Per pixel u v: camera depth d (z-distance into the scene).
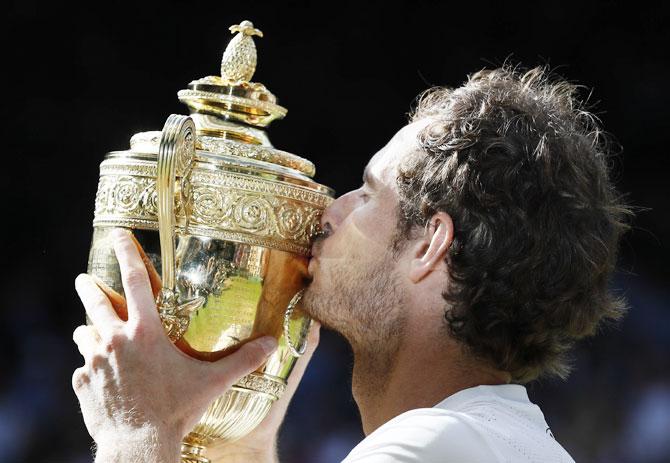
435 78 26.86
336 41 27.25
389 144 6.20
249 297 5.70
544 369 6.01
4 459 24.20
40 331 27.02
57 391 25.91
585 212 5.89
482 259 5.68
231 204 5.62
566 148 5.90
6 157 27.64
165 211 5.43
